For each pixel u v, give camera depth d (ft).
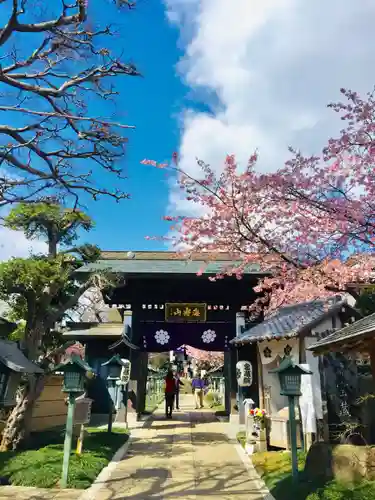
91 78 22.15
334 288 23.54
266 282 29.50
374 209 21.71
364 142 21.01
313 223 23.54
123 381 41.96
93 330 49.67
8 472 23.91
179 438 38.32
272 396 33.47
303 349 29.14
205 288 54.03
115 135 23.34
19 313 38.14
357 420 27.61
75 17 19.66
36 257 33.83
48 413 42.29
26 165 21.56
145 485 22.91
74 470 23.97
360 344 18.60
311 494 18.93
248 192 23.43
